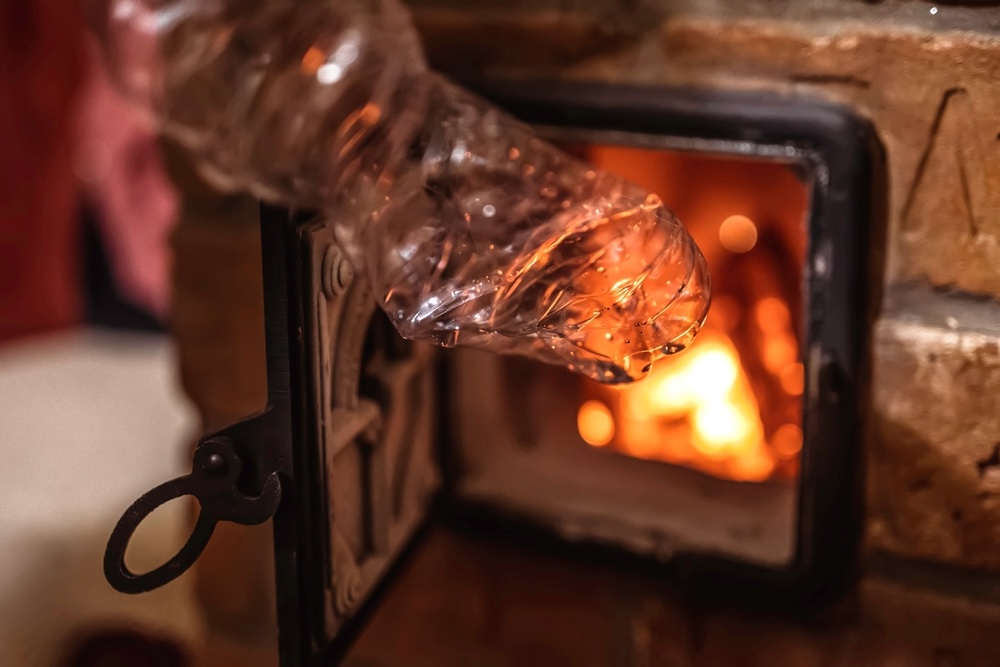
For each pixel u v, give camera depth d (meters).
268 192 0.99
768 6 0.93
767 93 0.94
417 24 1.00
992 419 0.93
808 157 0.92
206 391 1.12
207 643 1.17
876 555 0.98
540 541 1.05
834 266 0.93
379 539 0.96
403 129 0.95
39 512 1.37
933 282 0.93
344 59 0.99
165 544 1.30
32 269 1.51
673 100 0.95
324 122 0.98
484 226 0.90
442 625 1.10
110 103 1.47
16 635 1.22
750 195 1.05
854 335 0.94
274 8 1.01
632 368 0.87
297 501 0.85
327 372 0.87
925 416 0.94
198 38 1.04
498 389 1.10
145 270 1.57
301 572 0.86
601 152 1.03
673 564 1.02
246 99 1.02
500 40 0.98
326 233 0.85
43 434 1.52
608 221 0.87
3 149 1.43
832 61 0.92
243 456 0.85
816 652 1.01
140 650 1.20
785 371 1.07
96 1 1.11
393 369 0.96
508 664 1.09
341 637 0.92
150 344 1.78
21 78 1.42
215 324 1.10
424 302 0.86
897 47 0.91
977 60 0.89
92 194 1.59
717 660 1.04
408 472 1.01
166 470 1.44
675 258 0.85
